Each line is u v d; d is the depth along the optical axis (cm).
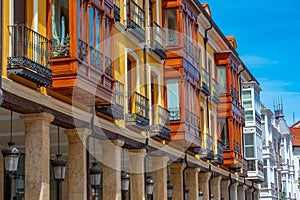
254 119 4759
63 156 2483
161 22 2764
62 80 1680
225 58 3734
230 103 3725
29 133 1636
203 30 3409
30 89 1582
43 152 1630
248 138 4756
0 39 1470
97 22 1848
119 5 2242
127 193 2591
